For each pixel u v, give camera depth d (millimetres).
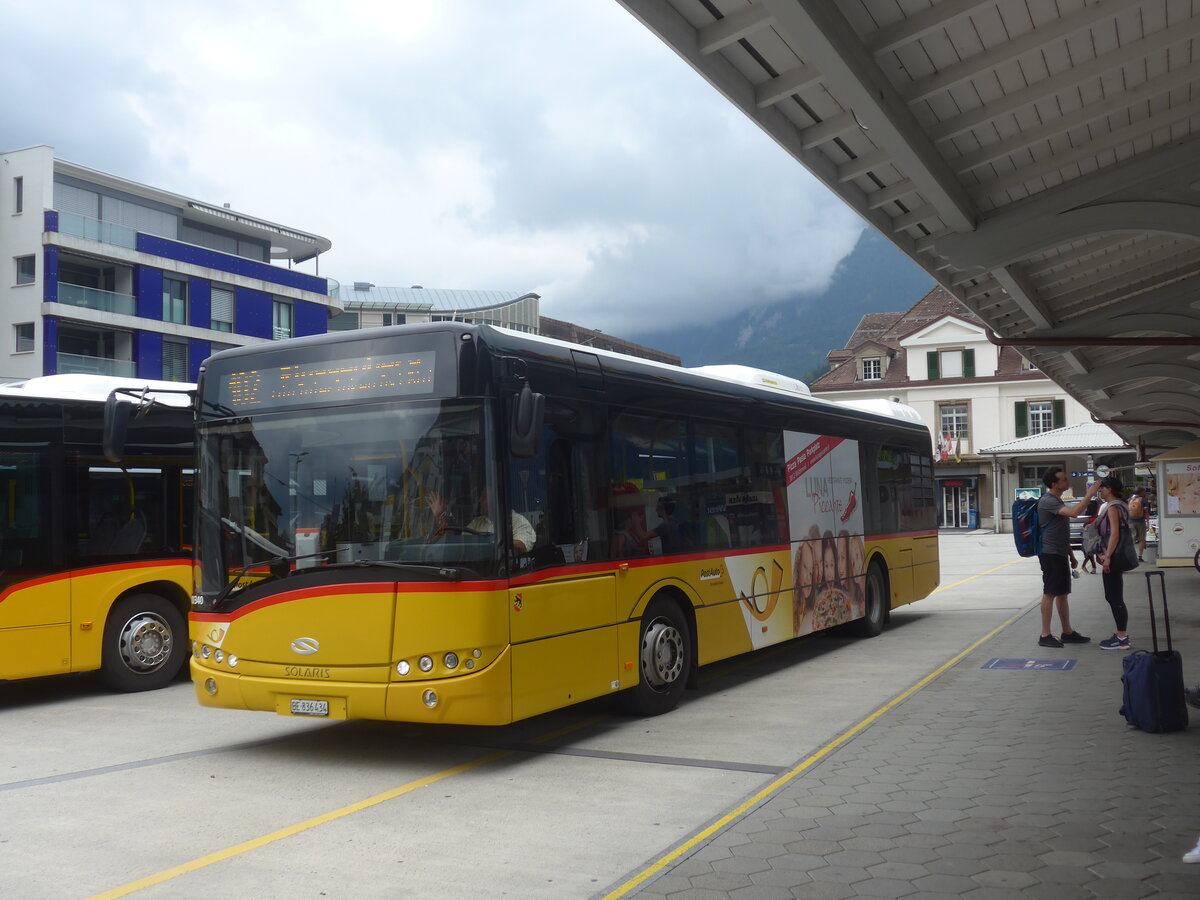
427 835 5695
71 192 46875
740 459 10570
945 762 6840
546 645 7410
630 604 8492
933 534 16297
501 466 7121
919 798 6016
